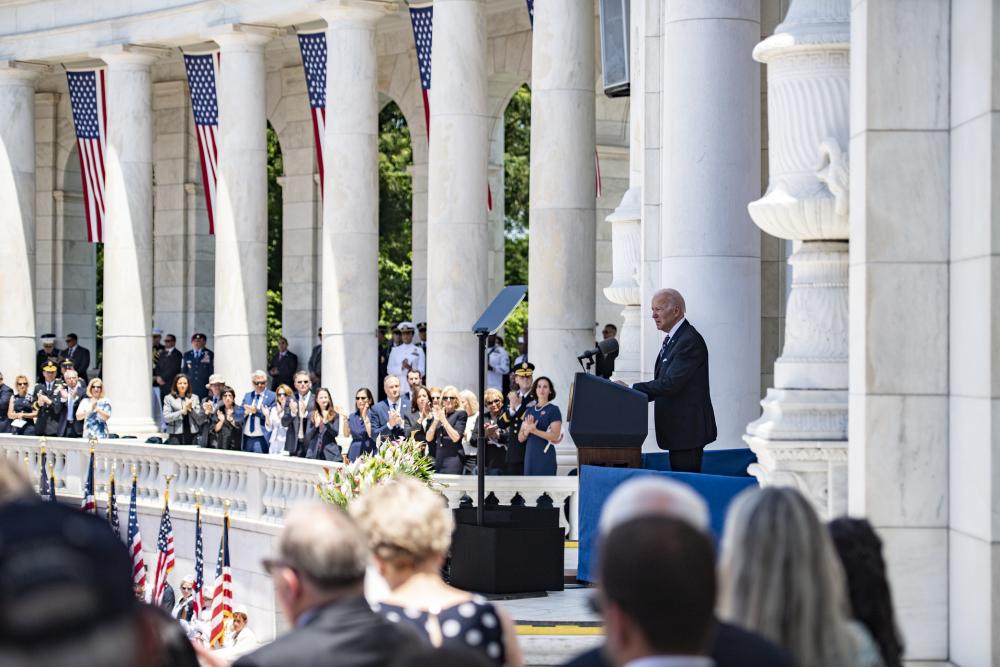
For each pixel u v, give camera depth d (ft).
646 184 302.45
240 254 543.39
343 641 83.71
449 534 107.14
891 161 160.86
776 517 84.64
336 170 500.33
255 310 545.44
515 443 313.12
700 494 208.44
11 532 49.90
